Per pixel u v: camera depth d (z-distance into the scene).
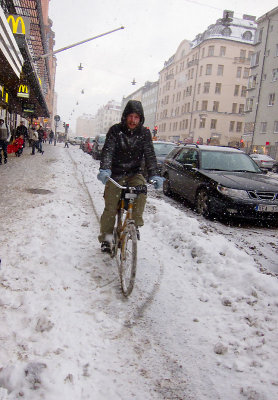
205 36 64.31
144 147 3.56
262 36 42.50
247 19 68.50
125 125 3.38
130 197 3.21
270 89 40.75
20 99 24.39
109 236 3.83
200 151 8.13
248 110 44.84
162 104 85.25
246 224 6.66
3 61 10.50
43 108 35.44
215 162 7.84
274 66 40.28
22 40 12.09
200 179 7.23
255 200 6.19
